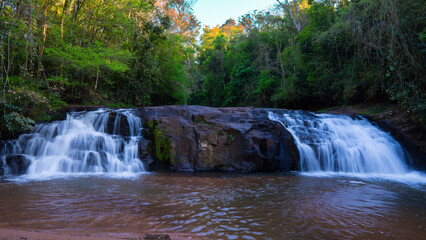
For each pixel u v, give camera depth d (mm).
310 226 3381
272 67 27891
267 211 4035
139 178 7082
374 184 6652
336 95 17500
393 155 9586
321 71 18938
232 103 34156
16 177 6953
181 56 29328
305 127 10469
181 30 31219
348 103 16625
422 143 9469
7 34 7191
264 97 27516
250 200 4727
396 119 10922
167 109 10188
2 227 3012
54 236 2637
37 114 9852
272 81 26625
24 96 8906
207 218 3621
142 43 21094
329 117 12055
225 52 44656
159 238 2709
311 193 5410
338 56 16844
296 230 3217
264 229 3221
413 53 10438
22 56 10438
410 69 10477
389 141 10156
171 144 8992
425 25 10445
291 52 25031
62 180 6523
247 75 31047
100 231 2939
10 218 3385
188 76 27062
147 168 8797
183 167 8805
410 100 10297
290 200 4770
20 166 7723
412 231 3295
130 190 5422
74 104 15898
